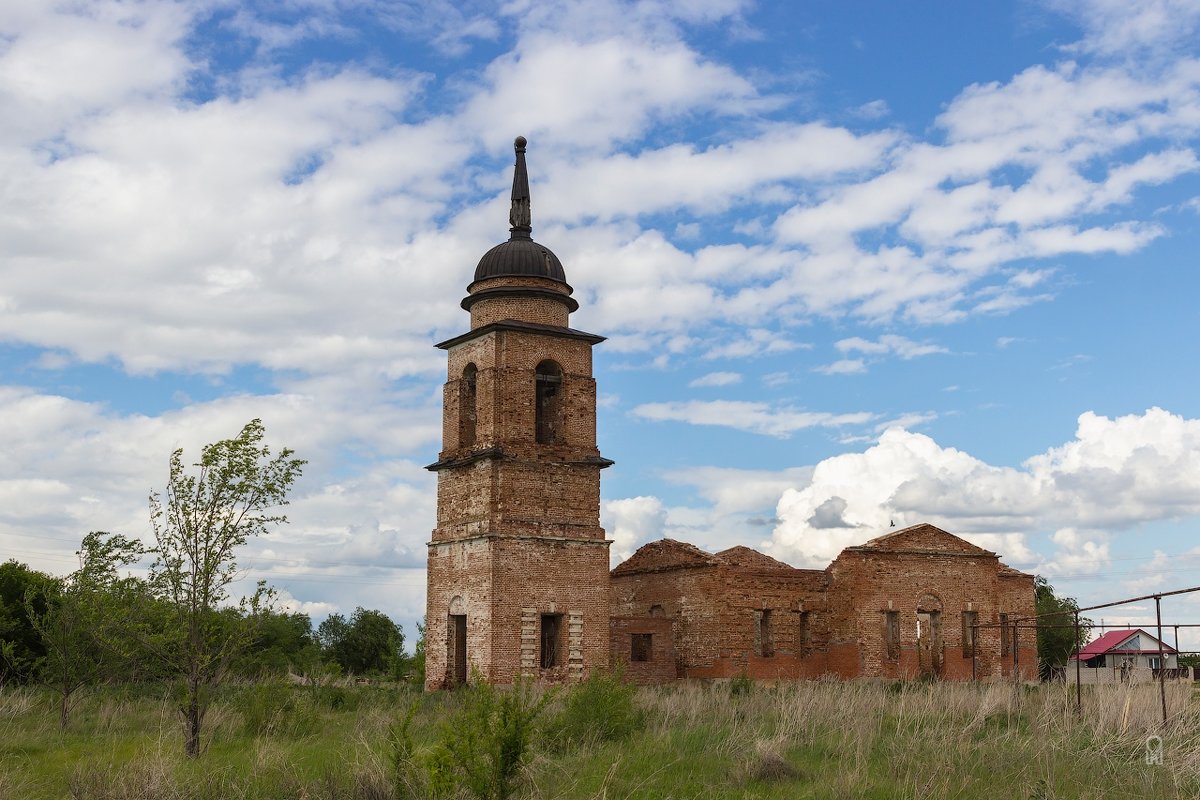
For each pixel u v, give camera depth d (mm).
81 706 32969
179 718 27859
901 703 27875
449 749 16281
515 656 38938
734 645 44938
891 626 49094
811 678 46438
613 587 51719
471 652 39781
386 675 66250
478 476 40688
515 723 16234
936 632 49719
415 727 25281
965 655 50344
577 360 42406
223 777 18328
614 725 24031
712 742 22500
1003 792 17500
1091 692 30688
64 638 29016
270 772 18953
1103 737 22406
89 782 18031
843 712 26125
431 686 41406
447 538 41688
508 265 42656
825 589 48438
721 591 45000
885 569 48562
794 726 24172
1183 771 18938
